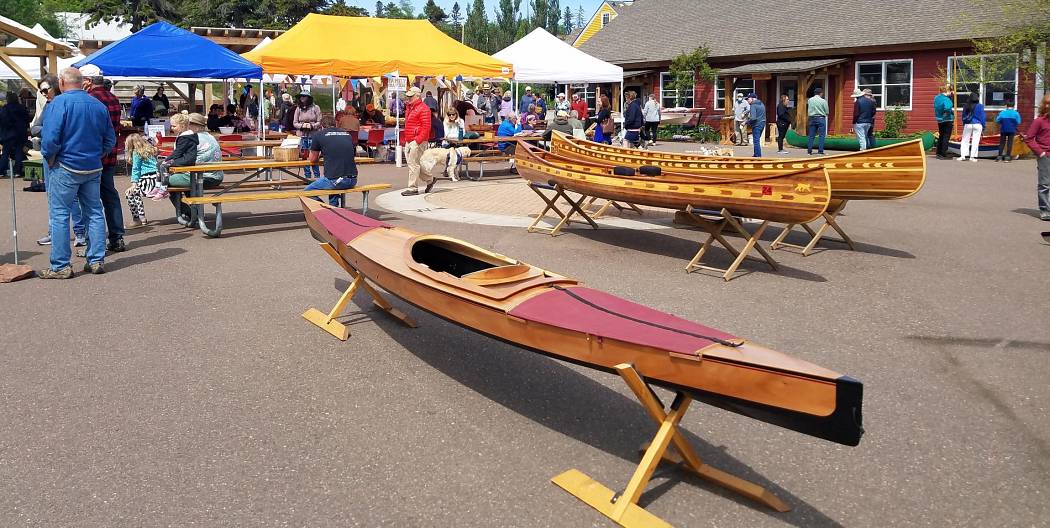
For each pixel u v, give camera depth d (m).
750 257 8.82
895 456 4.07
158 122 19.70
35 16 67.19
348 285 7.39
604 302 4.23
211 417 4.50
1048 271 8.08
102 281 7.59
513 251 9.02
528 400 4.76
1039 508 3.58
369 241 5.84
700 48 31.31
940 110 21.70
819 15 30.89
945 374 5.19
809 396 3.04
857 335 5.98
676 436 3.70
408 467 3.92
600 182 9.33
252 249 9.05
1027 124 24.06
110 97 9.20
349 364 5.35
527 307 4.19
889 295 7.13
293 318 6.37
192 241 9.54
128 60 16.64
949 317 6.44
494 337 4.32
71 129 7.43
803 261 8.59
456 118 17.22
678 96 32.16
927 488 3.75
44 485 3.74
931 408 4.65
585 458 4.02
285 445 4.16
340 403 4.70
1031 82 23.89
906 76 26.61
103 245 7.96
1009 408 4.65
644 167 8.88
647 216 11.63
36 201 13.00
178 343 5.77
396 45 18.86
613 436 4.28
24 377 5.10
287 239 9.66
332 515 3.48
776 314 6.53
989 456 4.07
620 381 5.08
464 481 3.78
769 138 29.94
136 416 4.52
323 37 18.41
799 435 4.31
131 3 56.28
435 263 5.81
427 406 4.66
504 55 22.69
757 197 7.70
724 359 3.27
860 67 27.80
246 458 4.02
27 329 6.10
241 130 23.56
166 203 12.98
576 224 10.91
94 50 28.70
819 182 7.32
